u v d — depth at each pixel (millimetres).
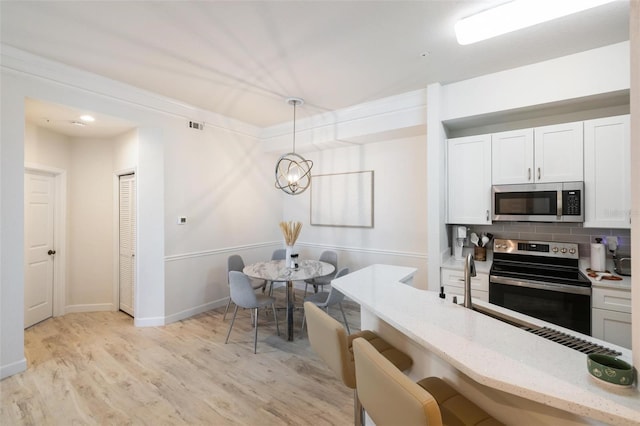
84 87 2936
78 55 2590
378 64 2695
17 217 2520
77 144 4043
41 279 3730
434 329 1283
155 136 3592
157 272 3619
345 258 4621
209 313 4035
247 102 3693
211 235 4188
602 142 2475
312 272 3322
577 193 2547
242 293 3002
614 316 2307
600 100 2555
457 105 3008
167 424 1965
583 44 2357
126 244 4016
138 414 2053
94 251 4129
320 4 1927
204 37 2309
